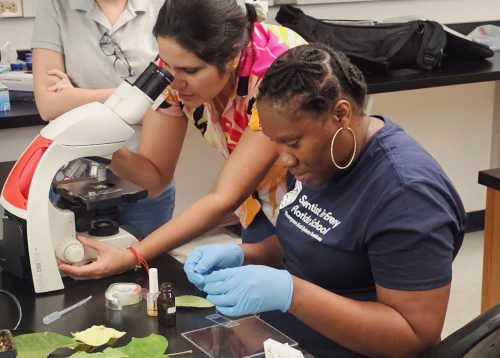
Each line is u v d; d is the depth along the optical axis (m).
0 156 2.77
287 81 1.27
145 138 1.93
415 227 1.29
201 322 1.39
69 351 1.27
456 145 4.02
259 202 1.86
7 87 2.79
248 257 1.65
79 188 1.65
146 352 1.24
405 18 3.64
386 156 1.36
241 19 1.57
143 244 1.64
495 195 2.21
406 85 3.13
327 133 1.31
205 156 3.40
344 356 1.46
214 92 1.62
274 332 1.35
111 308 1.45
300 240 1.48
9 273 1.61
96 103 1.53
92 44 2.43
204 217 1.66
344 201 1.41
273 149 1.64
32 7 3.03
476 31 3.99
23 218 1.50
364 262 1.41
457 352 1.20
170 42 1.53
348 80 1.31
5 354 1.17
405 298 1.32
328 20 3.49
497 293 2.27
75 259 1.56
